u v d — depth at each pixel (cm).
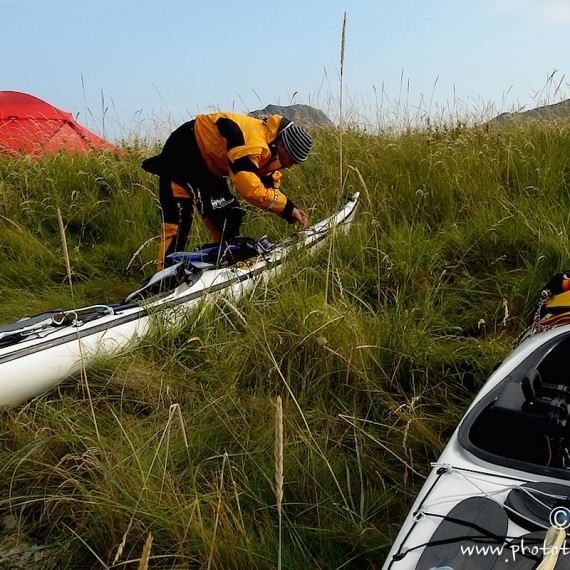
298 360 431
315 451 339
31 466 364
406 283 542
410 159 775
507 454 252
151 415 398
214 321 479
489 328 512
